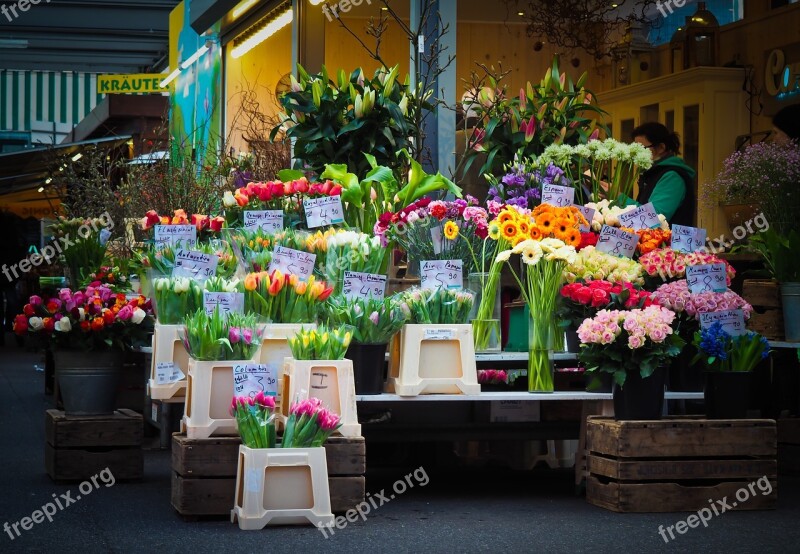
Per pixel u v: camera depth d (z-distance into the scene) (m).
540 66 9.59
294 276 5.00
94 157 9.30
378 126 6.68
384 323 4.87
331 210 5.66
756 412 6.36
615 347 4.76
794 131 6.82
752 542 4.14
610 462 4.76
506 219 5.22
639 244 5.56
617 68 9.27
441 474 5.83
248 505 4.36
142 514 4.66
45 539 4.18
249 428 4.39
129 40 15.86
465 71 9.51
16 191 14.59
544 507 4.84
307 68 9.07
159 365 5.13
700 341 4.96
